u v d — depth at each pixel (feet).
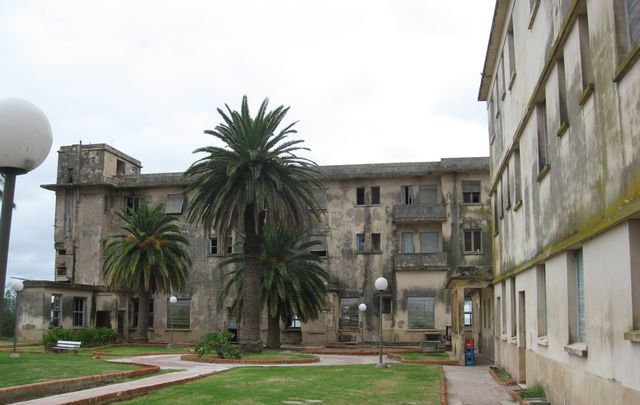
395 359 100.63
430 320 139.54
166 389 50.57
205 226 102.58
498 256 78.74
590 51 30.73
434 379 61.52
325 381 58.49
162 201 161.48
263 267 119.65
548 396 43.98
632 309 25.52
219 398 45.37
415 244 146.72
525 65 53.52
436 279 140.56
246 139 99.04
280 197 98.17
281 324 145.79
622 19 26.14
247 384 55.01
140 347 127.24
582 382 33.78
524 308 60.49
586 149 31.89
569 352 36.55
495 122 79.00
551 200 42.37
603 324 29.55
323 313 142.10
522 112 55.57
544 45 44.24
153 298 157.07
